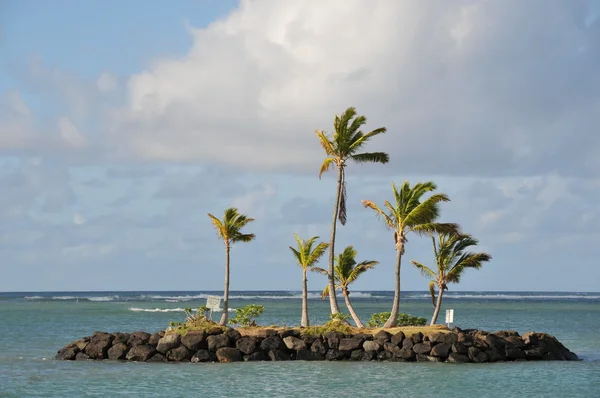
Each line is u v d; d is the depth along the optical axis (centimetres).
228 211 5269
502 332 5184
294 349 4838
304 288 5419
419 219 5038
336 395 3662
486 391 3797
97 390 3769
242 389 3803
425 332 4922
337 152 5281
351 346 4816
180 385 3912
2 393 3688
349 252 5522
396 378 4153
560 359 5109
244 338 4847
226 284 5278
